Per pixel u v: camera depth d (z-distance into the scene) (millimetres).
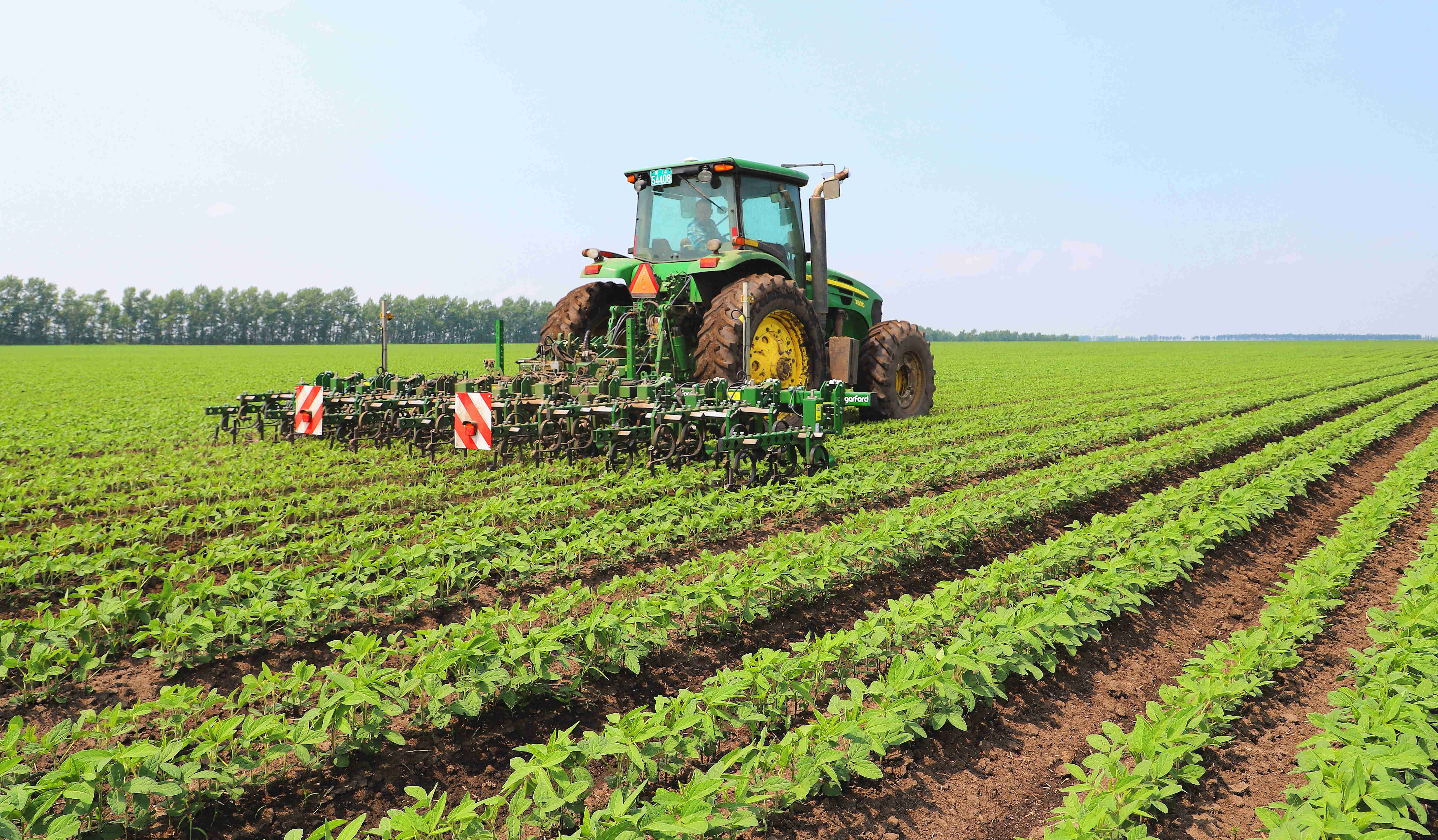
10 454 9688
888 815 3160
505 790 2693
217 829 2971
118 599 4391
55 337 121500
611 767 3375
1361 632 4934
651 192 11086
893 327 13078
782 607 5012
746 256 10203
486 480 8109
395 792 3223
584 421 8375
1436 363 38406
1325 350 65750
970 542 6324
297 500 7363
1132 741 3223
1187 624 5203
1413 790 2908
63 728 2994
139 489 8047
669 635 4578
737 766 3246
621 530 5926
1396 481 8195
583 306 11172
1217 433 11523
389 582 4668
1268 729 3812
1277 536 7266
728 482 7562
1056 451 10711
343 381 10602
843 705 3490
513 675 3748
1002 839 3051
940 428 12195
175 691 3299
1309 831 2693
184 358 51906
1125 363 41125
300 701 3562
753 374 10086
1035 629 4273
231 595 4688
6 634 3824
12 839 2518
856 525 6020
